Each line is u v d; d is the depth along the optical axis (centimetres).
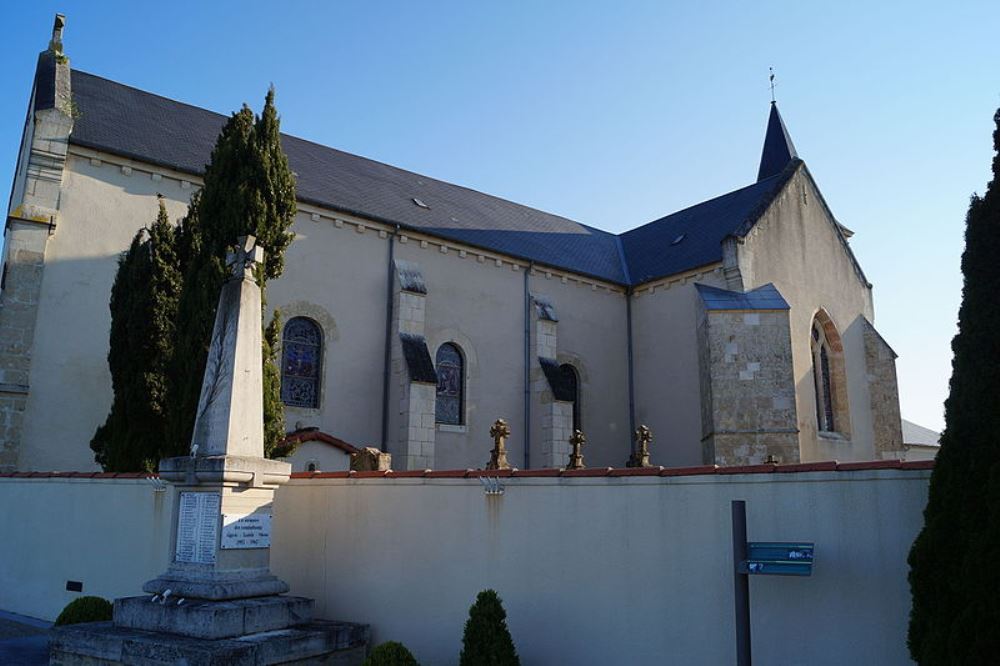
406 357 1952
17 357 1502
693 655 671
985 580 481
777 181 2409
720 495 685
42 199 1589
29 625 1143
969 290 552
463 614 810
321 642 811
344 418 1898
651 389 2498
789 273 2309
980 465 511
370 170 2477
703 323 2162
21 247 1543
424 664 823
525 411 2277
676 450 2370
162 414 1345
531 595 772
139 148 1781
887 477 611
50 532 1228
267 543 870
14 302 1516
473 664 702
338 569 920
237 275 929
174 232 1470
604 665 716
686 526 696
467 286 2230
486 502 822
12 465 1459
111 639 781
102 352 1609
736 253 2172
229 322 903
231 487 841
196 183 1805
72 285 1595
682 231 2772
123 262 1466
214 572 816
